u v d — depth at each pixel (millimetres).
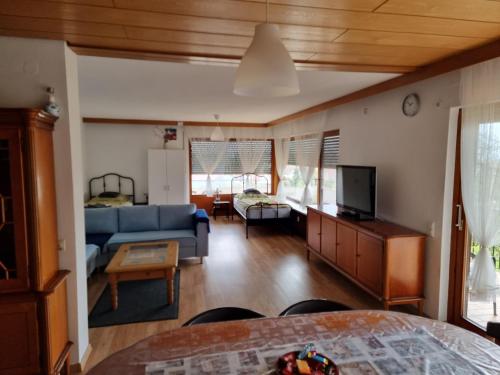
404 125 3506
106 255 4422
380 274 3227
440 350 1501
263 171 8758
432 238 3143
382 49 2398
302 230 6270
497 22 1902
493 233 2596
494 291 2674
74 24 1903
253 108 5660
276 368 1354
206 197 8516
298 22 1890
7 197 1957
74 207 2332
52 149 2234
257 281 4156
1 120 1889
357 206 3980
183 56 2449
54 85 2209
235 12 1739
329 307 2072
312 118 5980
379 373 1331
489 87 2449
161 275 3498
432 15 1805
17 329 2018
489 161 2572
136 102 5055
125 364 1401
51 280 2156
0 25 1927
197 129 8180
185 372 1344
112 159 7730
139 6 1669
